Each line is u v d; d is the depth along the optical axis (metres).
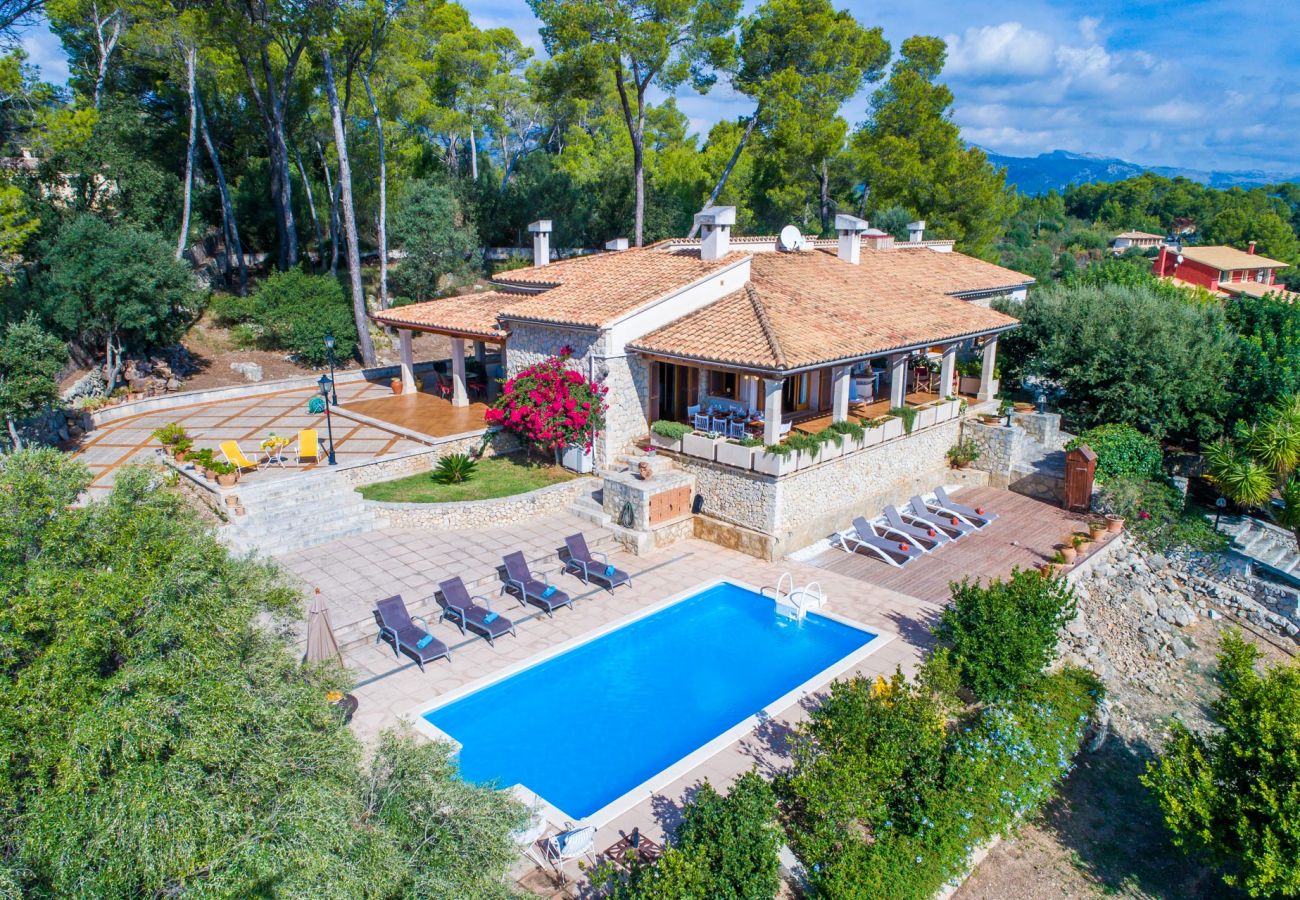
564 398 21.94
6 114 26.84
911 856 10.48
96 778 5.45
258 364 33.97
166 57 34.75
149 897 5.30
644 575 18.89
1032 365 30.94
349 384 32.53
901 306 25.92
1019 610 14.53
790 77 37.72
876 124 50.34
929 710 12.40
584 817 11.19
